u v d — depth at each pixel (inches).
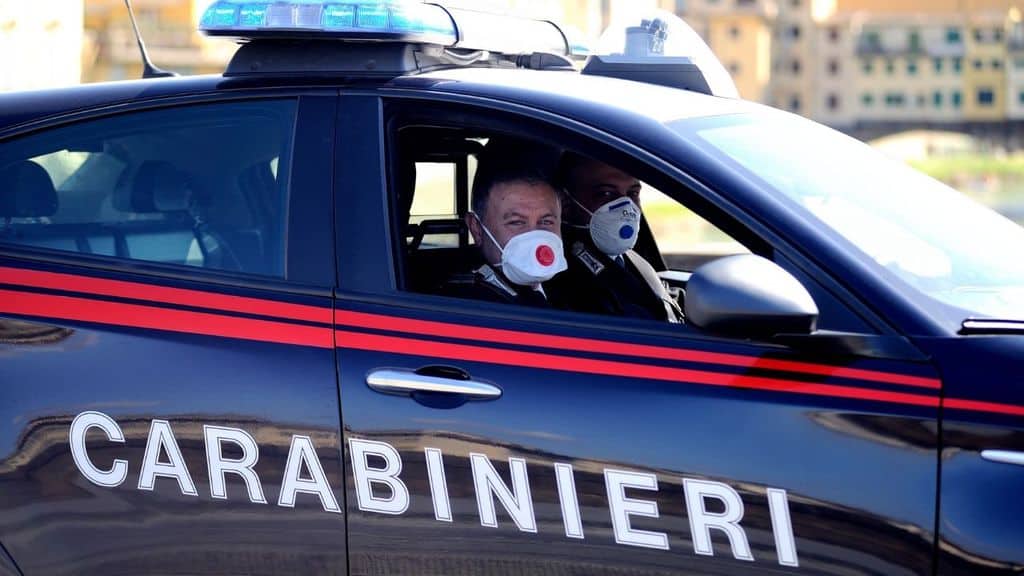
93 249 113.4
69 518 108.7
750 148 111.9
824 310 97.9
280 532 105.0
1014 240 118.3
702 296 96.4
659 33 130.3
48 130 118.0
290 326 106.5
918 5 3496.6
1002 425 91.8
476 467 101.0
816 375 96.1
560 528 99.5
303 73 115.3
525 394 100.9
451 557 102.0
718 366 98.2
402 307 105.3
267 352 106.3
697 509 96.7
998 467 91.7
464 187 136.6
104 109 117.7
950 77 3395.7
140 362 108.0
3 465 109.6
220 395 106.0
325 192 110.1
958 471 92.3
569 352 101.3
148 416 107.0
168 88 117.7
